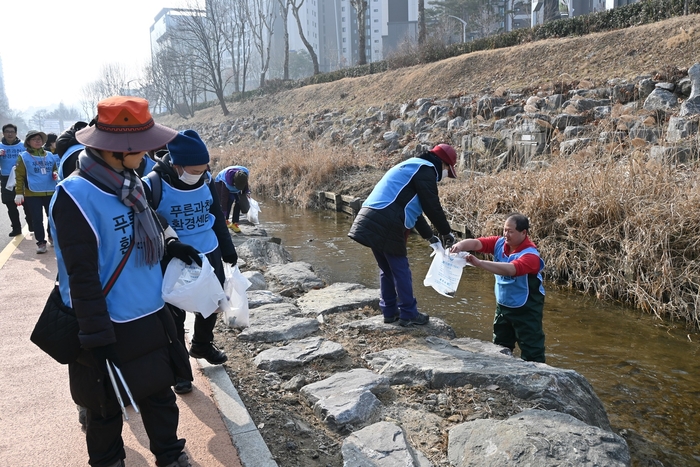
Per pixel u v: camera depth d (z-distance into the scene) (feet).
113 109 7.11
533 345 13.37
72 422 10.22
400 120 58.23
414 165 14.33
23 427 10.03
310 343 14.32
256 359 13.53
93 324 6.77
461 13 164.35
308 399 11.48
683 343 16.98
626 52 49.75
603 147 29.73
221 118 124.47
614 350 16.52
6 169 27.71
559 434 8.98
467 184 33.30
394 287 15.71
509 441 8.92
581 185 24.97
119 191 7.35
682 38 45.73
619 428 12.07
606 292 21.42
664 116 34.42
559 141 36.04
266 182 53.78
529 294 13.24
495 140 41.04
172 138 7.57
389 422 10.16
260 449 9.38
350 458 9.01
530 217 25.20
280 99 107.96
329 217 40.98
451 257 13.46
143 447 9.39
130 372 7.38
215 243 11.37
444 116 53.06
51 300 7.40
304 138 72.90
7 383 11.81
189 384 11.34
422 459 9.21
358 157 50.85
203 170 10.73
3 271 21.20
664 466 10.66
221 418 10.41
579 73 51.29
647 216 21.27
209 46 136.56
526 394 10.96
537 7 109.70
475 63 65.98
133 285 7.49
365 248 30.45
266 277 22.81
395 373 12.46
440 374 11.84
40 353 13.43
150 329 7.52
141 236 7.56
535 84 52.29
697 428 12.06
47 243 26.58
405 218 14.46
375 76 85.10
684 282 19.52
